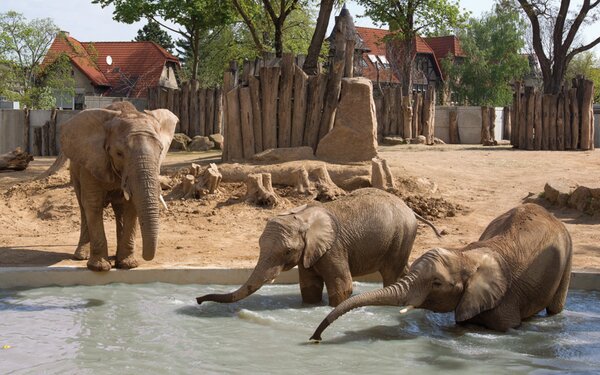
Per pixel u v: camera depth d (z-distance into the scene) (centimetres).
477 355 796
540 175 1983
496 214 1617
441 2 4459
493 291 857
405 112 3200
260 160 1841
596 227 1480
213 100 2989
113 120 1049
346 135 1819
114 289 1084
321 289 1003
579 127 2723
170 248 1331
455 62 8112
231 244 1380
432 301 845
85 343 824
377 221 991
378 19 4531
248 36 5856
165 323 906
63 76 5728
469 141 3550
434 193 1769
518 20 7950
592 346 828
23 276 1103
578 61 7881
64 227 1561
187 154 2689
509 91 7931
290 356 785
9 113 3422
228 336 855
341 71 1866
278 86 1898
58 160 1980
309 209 959
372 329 892
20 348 804
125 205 1134
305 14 4819
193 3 4422
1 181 2072
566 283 959
